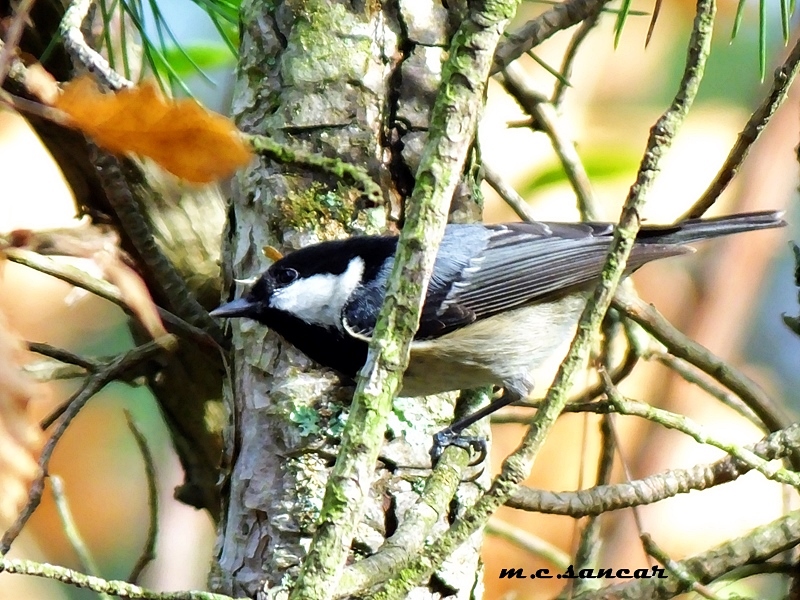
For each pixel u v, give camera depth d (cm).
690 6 1176
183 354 732
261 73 618
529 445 429
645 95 1148
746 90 1172
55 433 630
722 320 1037
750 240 1073
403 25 612
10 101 238
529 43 695
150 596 380
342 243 608
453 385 726
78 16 419
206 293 768
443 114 372
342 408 579
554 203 1081
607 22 1170
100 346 1080
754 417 780
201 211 774
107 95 241
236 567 561
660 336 725
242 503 574
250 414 598
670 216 1148
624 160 1048
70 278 586
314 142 600
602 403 632
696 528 1048
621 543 875
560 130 830
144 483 1120
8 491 223
